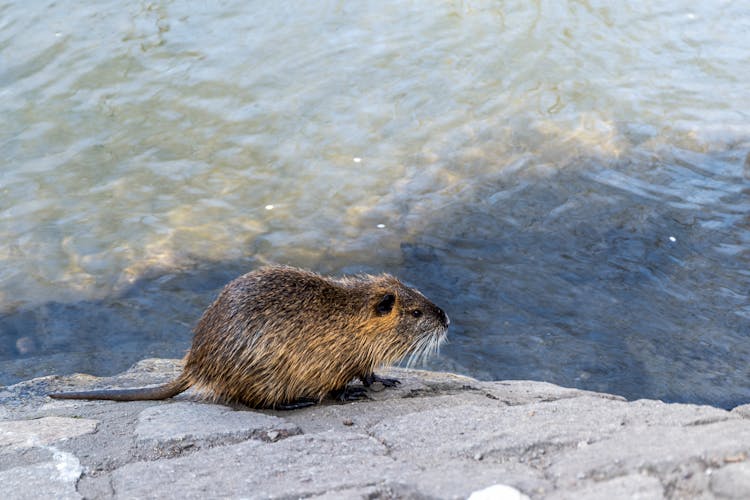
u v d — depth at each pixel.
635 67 12.12
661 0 13.70
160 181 10.30
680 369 7.39
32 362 7.74
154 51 12.46
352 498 3.58
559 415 4.49
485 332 7.95
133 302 8.55
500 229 9.35
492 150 10.62
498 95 11.60
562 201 9.71
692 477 3.38
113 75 11.97
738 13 13.36
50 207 9.89
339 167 10.46
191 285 8.79
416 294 6.08
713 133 10.74
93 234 9.51
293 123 11.16
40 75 11.93
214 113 11.35
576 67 12.12
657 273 8.55
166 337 8.07
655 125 10.95
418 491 3.58
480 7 13.55
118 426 5.04
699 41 12.66
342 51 12.50
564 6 13.54
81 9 13.42
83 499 4.04
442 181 10.17
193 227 9.60
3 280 8.85
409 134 10.95
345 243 9.30
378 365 5.97
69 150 10.75
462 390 6.04
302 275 5.71
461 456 4.04
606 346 7.70
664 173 10.07
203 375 5.54
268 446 4.42
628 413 4.39
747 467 3.31
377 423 5.07
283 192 10.11
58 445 4.76
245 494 3.84
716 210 9.40
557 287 8.46
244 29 12.98
